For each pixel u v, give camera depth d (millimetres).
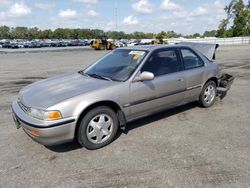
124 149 3588
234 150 3506
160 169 3051
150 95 4121
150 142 3797
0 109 5523
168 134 4074
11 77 10180
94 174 2979
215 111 5219
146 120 4715
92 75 4270
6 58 20734
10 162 3266
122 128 3920
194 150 3520
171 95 4484
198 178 2855
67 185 2777
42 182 2836
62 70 12438
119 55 4613
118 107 3762
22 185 2781
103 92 3561
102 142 3639
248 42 45188
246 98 6234
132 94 3875
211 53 6535
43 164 3219
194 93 5016
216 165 3119
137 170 3043
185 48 4957
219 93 6480
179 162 3203
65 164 3209
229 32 67000
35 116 3242
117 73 4090
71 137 3354
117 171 3031
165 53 4527
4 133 4180
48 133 3156
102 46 35375
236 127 4355
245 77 9234
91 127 3531
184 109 5344
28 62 16906
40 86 3959
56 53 27609
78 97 3369
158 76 4262
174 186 2719
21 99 3674
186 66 4836
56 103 3234
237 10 65750
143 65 4102
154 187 2711
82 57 21031
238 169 3025
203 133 4105
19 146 3711
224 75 6254
